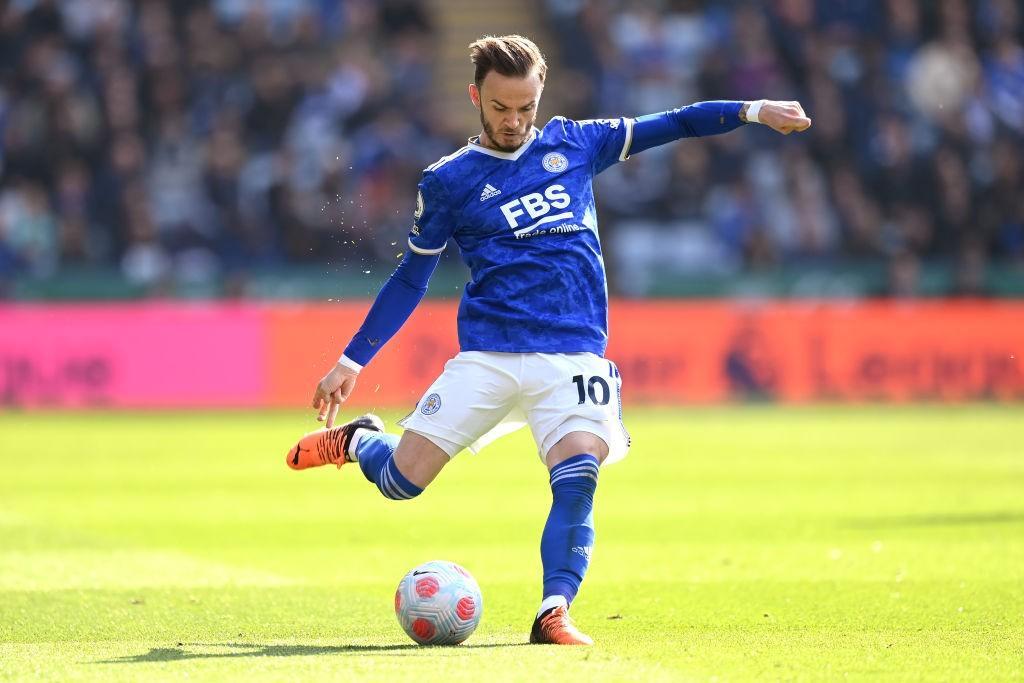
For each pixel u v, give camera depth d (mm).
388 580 24203
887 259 74938
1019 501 35250
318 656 16719
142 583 23750
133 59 79500
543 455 17844
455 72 89062
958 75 81625
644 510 33969
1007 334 71125
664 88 84250
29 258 71438
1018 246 77125
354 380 18703
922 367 70750
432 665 15805
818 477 41062
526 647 17109
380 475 18406
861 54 82375
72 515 33344
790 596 22047
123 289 69312
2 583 23641
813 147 79000
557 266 17812
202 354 66938
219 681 15125
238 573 24938
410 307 18516
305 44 80000
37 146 74000
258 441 52562
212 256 72375
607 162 18672
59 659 16828
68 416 63562
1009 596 21828
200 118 78688
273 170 72500
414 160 73438
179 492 38125
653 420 62250
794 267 73812
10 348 65688
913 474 41781
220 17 84062
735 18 82000
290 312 67500
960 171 78250
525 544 28719
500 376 17734
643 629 19031
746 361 70000
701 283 72812
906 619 19781
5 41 78375
